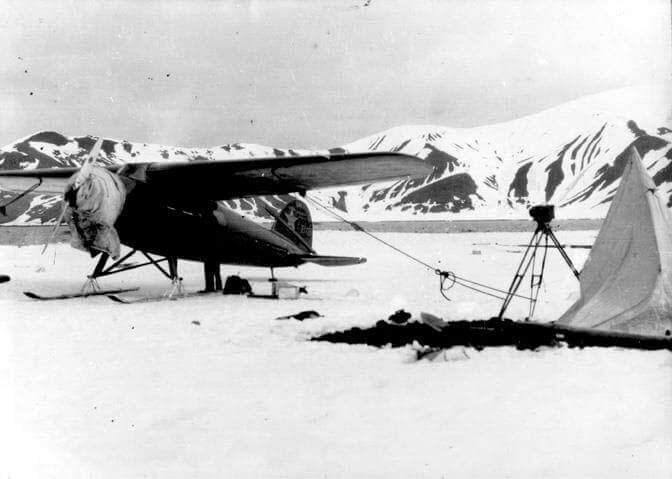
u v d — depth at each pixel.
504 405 6.12
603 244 10.90
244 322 12.09
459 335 9.96
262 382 7.19
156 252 17.48
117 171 16.84
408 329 10.66
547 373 7.50
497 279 22.83
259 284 17.34
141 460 4.73
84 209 15.07
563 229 113.81
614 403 6.06
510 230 117.94
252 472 4.48
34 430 5.45
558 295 17.19
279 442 5.12
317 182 17.94
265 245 20.84
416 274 25.69
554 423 5.52
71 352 9.04
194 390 6.84
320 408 6.11
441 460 4.67
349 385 7.06
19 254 38.78
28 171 18.69
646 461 4.51
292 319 12.33
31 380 7.29
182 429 5.49
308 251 22.92
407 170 16.06
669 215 10.24
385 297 16.91
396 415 5.86
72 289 19.05
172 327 11.46
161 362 8.36
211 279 19.02
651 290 9.75
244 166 16.31
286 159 15.80
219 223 18.72
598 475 4.33
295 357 8.73
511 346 9.54
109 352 9.05
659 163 171.75
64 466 4.61
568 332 9.62
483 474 4.41
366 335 10.41
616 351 8.75
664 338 9.02
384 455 4.82
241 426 5.56
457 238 75.31
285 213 22.02
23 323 11.79
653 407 5.86
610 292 10.35
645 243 10.12
